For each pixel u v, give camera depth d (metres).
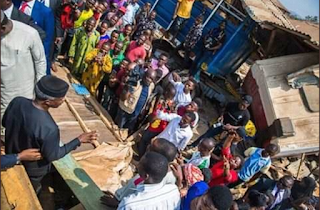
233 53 12.06
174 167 4.93
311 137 10.05
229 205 3.56
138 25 11.66
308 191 6.79
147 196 3.72
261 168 7.53
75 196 5.05
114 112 8.72
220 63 12.23
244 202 6.01
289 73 10.48
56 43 8.83
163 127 7.70
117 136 7.95
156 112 7.88
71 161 5.22
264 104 10.61
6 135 4.20
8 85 4.73
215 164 6.97
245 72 13.40
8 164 4.04
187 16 12.80
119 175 6.56
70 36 9.31
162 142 4.52
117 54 9.03
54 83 3.98
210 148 6.55
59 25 8.91
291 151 10.02
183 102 8.55
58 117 7.23
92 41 8.89
